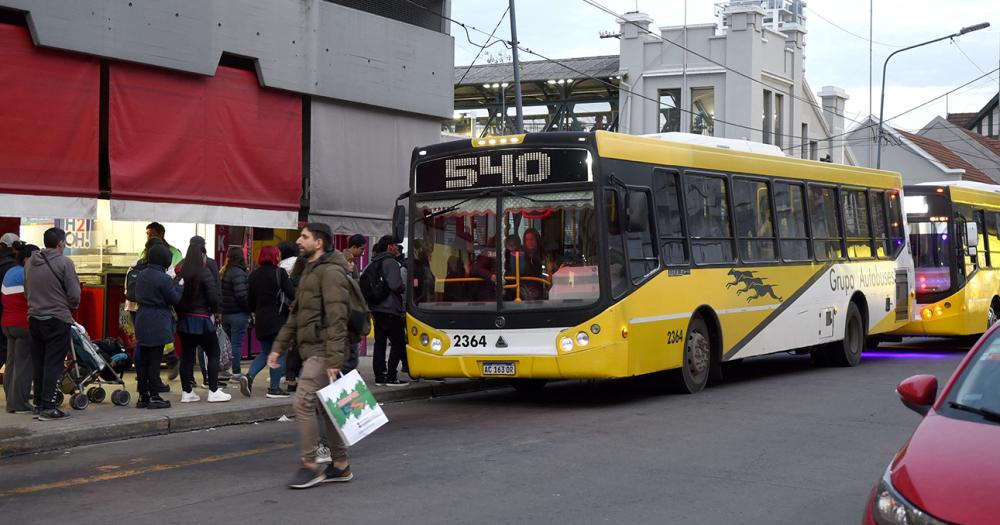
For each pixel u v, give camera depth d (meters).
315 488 8.45
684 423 11.88
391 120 19.27
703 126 42.97
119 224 17.12
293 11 17.11
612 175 13.10
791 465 9.45
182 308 12.41
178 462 9.64
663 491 8.38
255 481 8.75
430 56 19.83
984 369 6.08
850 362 18.73
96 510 7.72
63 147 14.16
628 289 13.13
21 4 13.56
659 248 13.83
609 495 8.23
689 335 14.52
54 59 14.06
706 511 7.73
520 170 13.30
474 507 7.80
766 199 16.44
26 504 7.93
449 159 13.70
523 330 13.06
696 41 43.03
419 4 19.94
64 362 11.92
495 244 13.34
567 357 12.84
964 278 21.78
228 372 14.92
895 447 10.34
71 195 14.27
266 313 13.09
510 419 12.34
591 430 11.41
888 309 20.14
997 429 5.47
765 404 13.46
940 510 4.78
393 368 14.92
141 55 14.90
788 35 46.16
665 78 43.28
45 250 11.23
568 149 13.09
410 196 13.94
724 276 15.15
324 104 17.94
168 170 15.43
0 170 13.54
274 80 16.81
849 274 18.61
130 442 10.80
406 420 12.33
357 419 8.40
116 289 15.60
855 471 9.20
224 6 16.02
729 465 9.44
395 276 14.68
